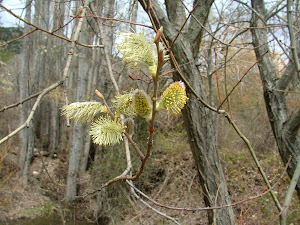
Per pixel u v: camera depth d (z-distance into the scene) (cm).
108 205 948
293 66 503
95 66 1262
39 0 1441
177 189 952
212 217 469
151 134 165
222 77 1048
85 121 182
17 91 1521
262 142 1134
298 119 479
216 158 482
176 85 157
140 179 1002
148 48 147
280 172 936
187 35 451
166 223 811
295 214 729
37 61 1578
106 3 902
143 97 162
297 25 614
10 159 1220
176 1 456
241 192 888
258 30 555
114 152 994
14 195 1081
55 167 1427
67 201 1103
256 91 1194
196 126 470
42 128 1803
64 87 284
